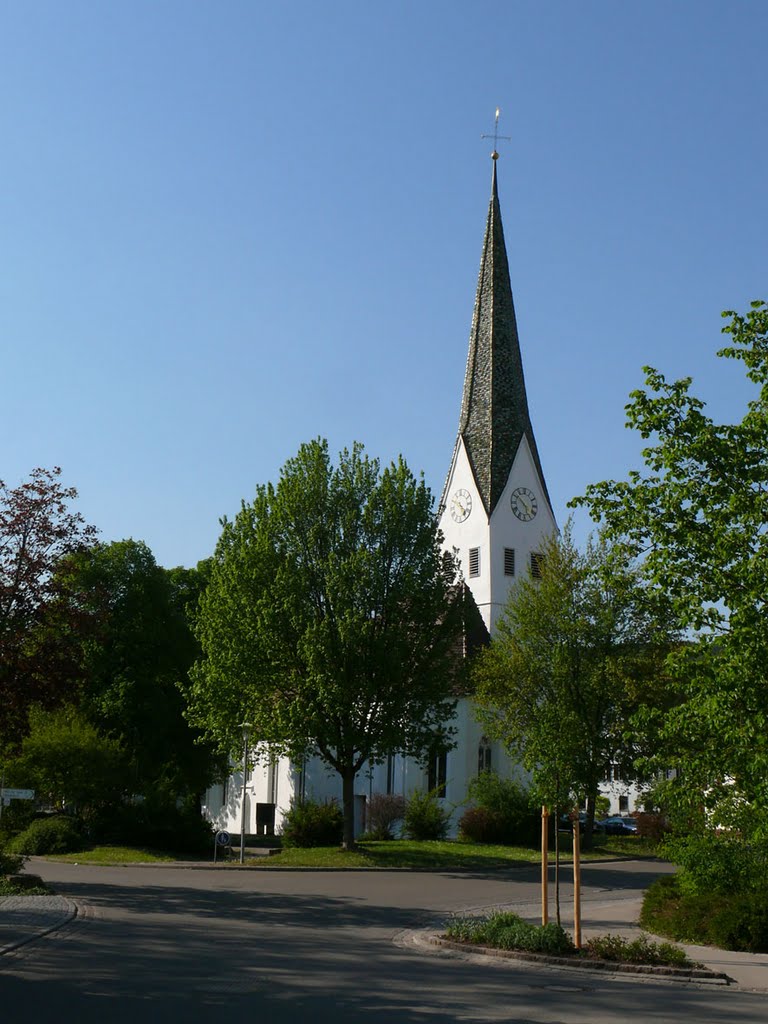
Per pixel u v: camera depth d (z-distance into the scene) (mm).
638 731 23391
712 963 21344
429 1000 15781
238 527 47344
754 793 20531
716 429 21203
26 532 32312
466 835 53719
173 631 62969
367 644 43406
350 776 45750
